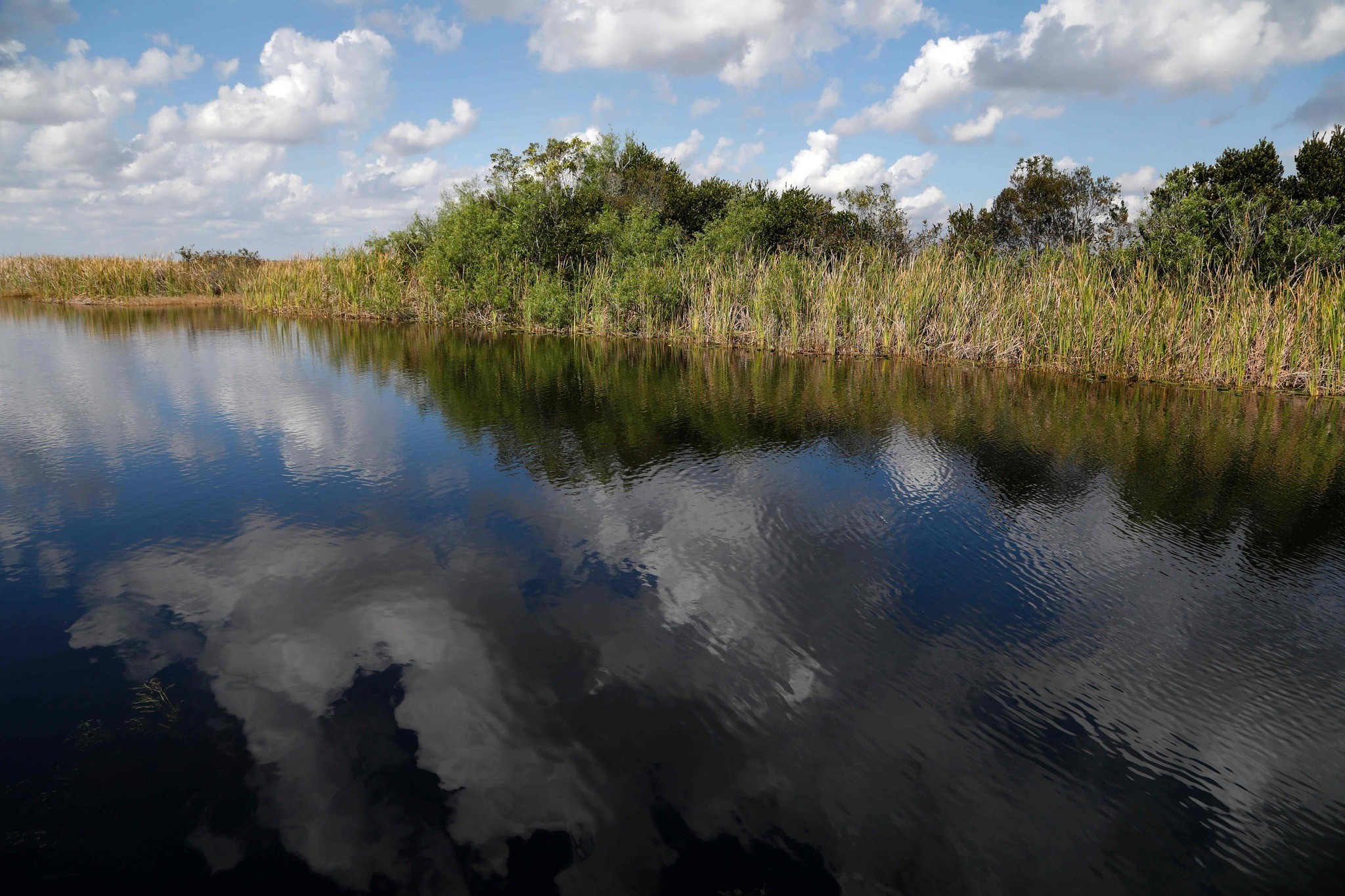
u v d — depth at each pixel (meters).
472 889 2.83
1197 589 5.71
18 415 10.38
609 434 10.05
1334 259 15.46
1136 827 3.29
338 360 16.64
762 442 9.80
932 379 15.17
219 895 2.78
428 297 26.95
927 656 4.66
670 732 3.80
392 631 4.69
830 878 2.93
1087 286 16.25
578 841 3.08
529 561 5.81
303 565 5.66
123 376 13.73
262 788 3.34
